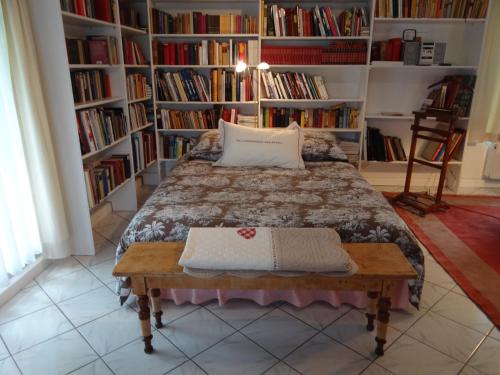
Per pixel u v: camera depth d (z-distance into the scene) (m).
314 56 3.52
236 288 1.59
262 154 2.85
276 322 1.93
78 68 2.65
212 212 2.03
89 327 1.90
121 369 1.63
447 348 1.75
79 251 2.62
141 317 1.65
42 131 2.23
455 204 3.54
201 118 3.77
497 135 3.70
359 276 1.53
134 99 3.38
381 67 3.59
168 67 3.77
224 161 2.90
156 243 1.79
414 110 3.94
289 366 1.65
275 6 3.40
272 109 3.71
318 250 1.58
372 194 2.30
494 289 2.19
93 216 3.10
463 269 2.41
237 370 1.63
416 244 1.90
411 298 1.93
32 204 2.30
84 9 2.51
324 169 2.81
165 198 2.24
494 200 3.66
